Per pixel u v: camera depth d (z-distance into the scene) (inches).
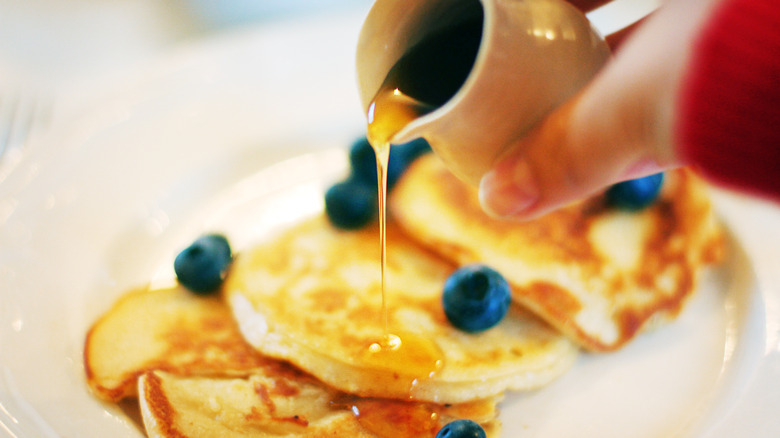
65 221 13.1
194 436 11.1
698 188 13.2
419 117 10.6
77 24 17.0
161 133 14.2
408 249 13.0
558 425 11.5
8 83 15.0
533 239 12.6
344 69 15.0
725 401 11.4
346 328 12.0
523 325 12.3
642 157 10.0
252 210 13.8
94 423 11.2
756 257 12.6
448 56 11.0
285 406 11.5
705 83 9.1
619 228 12.8
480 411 11.6
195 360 11.9
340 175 14.2
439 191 13.1
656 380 11.9
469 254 12.5
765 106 8.7
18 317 12.0
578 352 12.2
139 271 13.1
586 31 10.5
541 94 10.2
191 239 13.4
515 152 10.4
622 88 9.7
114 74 15.1
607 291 12.3
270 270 12.7
